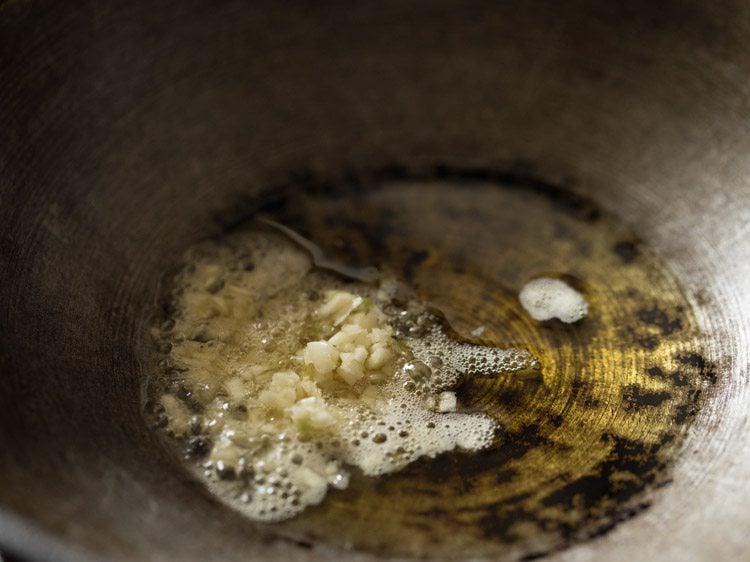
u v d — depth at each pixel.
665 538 0.17
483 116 0.24
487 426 0.19
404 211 0.24
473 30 0.24
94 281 0.20
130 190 0.22
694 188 0.22
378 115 0.24
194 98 0.23
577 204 0.24
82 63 0.21
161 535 0.16
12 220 0.19
